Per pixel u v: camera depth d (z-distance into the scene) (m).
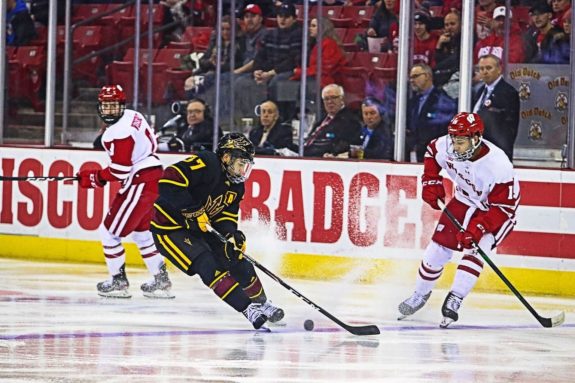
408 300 17.62
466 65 21.75
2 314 17.11
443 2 23.64
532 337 16.31
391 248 22.17
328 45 24.00
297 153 24.20
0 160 25.27
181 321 16.80
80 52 26.08
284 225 23.05
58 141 25.95
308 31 24.08
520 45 23.20
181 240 15.64
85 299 19.00
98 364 13.17
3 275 22.09
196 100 24.91
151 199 19.11
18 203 25.19
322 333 15.95
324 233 22.70
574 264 21.22
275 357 13.86
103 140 18.91
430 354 14.52
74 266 23.84
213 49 24.97
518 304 19.94
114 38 26.19
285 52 24.23
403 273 22.09
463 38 21.75
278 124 24.27
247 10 24.41
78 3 26.62
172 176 15.32
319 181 22.72
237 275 16.03
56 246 24.84
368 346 14.95
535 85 23.11
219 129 24.80
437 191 17.31
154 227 15.82
